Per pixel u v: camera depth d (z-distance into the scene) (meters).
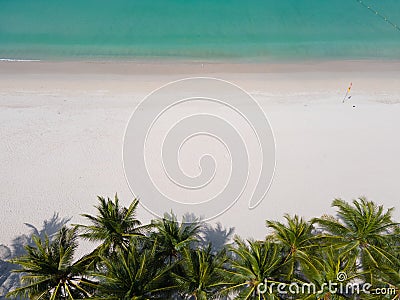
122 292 17.80
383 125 35.84
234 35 49.47
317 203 29.06
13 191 29.19
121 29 49.88
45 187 29.56
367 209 23.28
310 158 32.31
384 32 50.50
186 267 20.12
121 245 21.31
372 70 44.19
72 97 38.34
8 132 33.84
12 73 42.09
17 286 23.75
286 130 34.81
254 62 45.22
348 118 36.56
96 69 43.28
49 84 40.41
